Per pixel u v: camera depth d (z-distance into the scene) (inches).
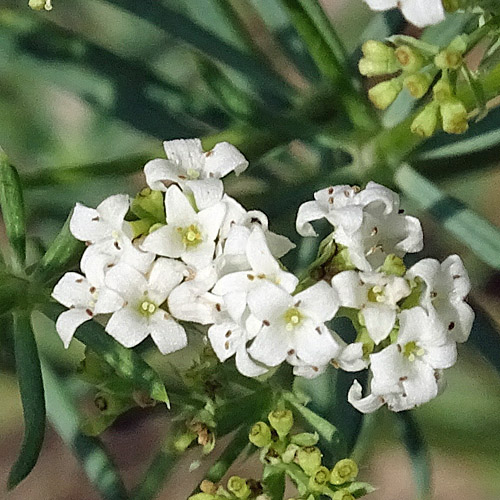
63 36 2.7
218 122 2.8
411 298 2.0
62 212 3.3
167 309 2.0
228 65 2.8
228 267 2.0
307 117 2.7
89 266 2.0
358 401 2.0
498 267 2.4
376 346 2.0
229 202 2.0
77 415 2.6
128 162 2.4
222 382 2.2
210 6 2.8
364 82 3.0
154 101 2.8
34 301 2.2
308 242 2.6
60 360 3.1
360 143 2.6
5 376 3.4
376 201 2.0
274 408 2.2
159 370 2.7
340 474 2.0
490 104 3.0
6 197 2.2
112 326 2.0
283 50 2.9
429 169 2.8
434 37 2.6
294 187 2.6
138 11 2.7
